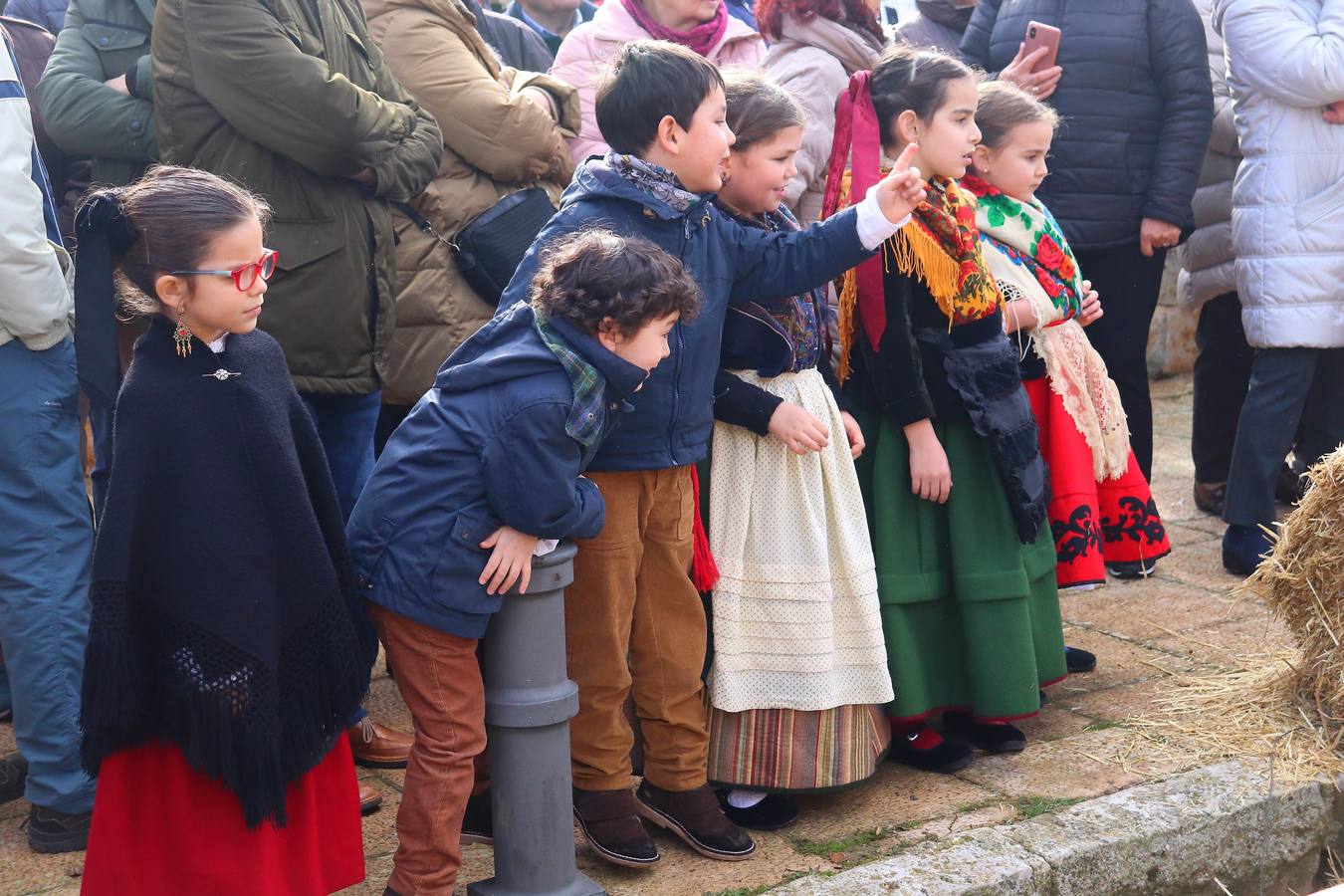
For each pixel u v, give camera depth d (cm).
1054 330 338
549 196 362
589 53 419
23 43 370
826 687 282
